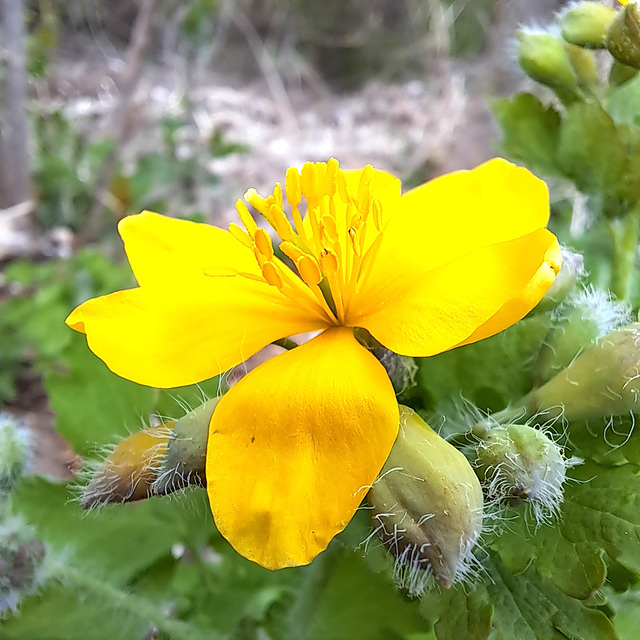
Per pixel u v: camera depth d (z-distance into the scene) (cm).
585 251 5
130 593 5
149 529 5
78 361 5
